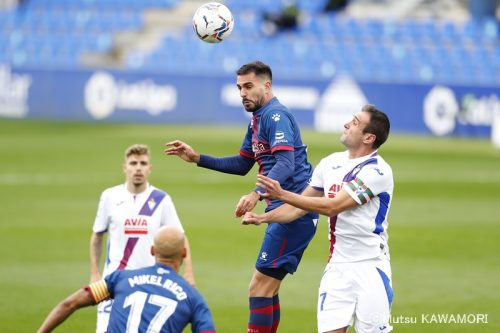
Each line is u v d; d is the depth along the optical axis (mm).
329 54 143500
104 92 129750
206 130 117625
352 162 27109
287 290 41906
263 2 156750
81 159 88438
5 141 102125
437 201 69312
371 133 26812
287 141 29891
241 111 126938
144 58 143375
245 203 27625
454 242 53500
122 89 129250
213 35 32250
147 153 31422
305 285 42938
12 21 156500
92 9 159750
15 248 49969
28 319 35531
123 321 21672
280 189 25500
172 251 22391
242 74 30906
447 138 121250
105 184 73875
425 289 41781
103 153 92938
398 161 93625
